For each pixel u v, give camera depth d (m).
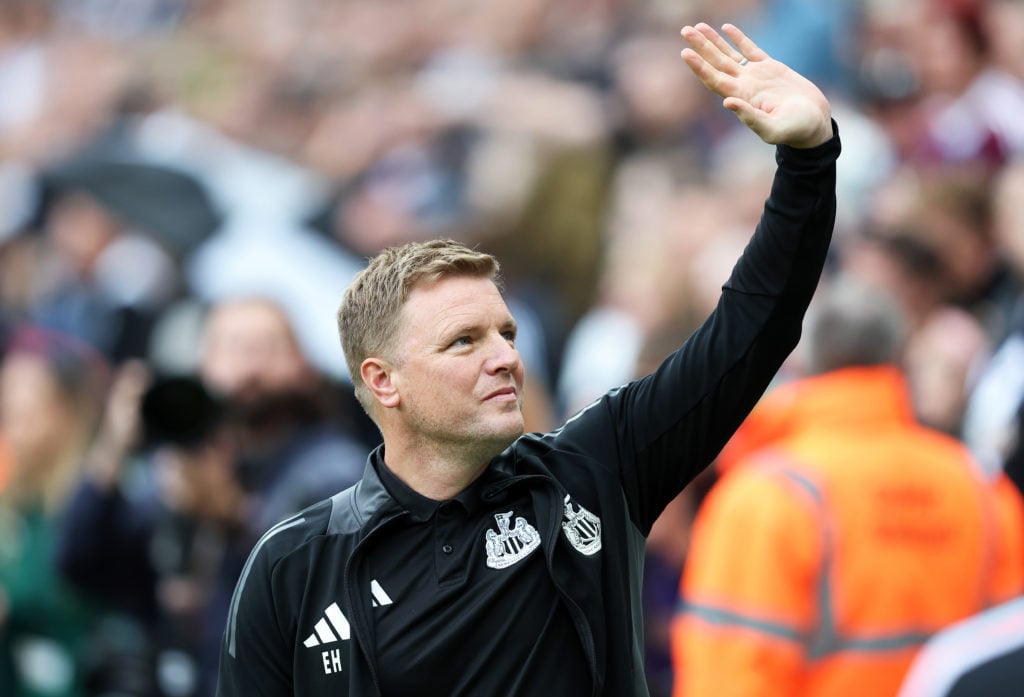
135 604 16.25
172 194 26.39
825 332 13.11
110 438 16.39
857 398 12.88
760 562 12.52
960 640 5.81
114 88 33.19
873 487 12.58
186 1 34.97
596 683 7.87
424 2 30.23
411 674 7.83
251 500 16.19
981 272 18.97
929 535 12.66
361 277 8.44
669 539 17.14
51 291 27.16
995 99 22.14
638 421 8.48
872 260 18.98
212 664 15.83
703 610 12.70
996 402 17.12
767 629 12.42
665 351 19.73
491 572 7.96
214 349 17.00
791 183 8.08
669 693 16.84
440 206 25.56
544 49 28.11
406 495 8.11
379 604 7.96
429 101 27.33
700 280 20.70
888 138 23.28
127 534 16.11
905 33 23.80
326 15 31.64
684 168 24.02
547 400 21.48
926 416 17.75
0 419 21.23
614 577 8.12
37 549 18.12
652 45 26.69
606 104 25.89
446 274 8.18
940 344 17.89
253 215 26.09
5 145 33.56
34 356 20.36
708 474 17.11
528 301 22.77
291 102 29.77
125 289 25.89
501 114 25.77
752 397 8.34
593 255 23.27
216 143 29.59
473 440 7.98
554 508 8.06
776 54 25.72
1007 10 23.08
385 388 8.24
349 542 8.10
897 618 12.46
